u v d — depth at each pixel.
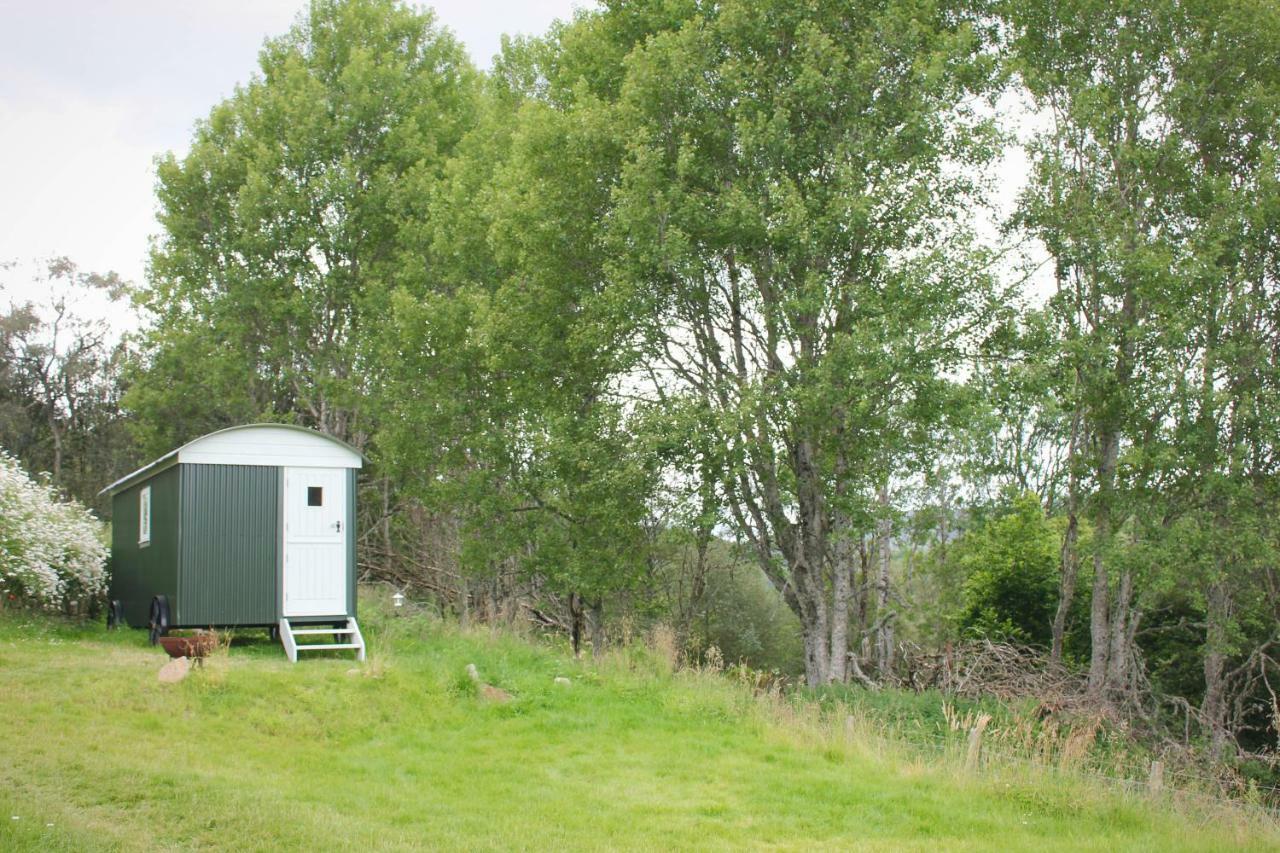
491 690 15.63
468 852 9.23
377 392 30.67
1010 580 27.89
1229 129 24.17
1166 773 17.31
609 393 22.75
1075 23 23.91
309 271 33.19
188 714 12.91
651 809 11.21
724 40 20.48
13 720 11.70
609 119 20.89
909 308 19.20
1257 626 23.91
